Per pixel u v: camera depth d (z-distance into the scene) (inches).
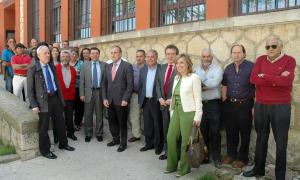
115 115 255.3
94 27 361.4
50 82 236.7
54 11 467.8
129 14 317.7
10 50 338.0
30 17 547.8
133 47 307.9
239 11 219.3
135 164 221.0
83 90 272.1
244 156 205.0
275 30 196.2
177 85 201.9
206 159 213.5
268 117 178.2
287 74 168.7
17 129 234.1
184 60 195.5
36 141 234.8
